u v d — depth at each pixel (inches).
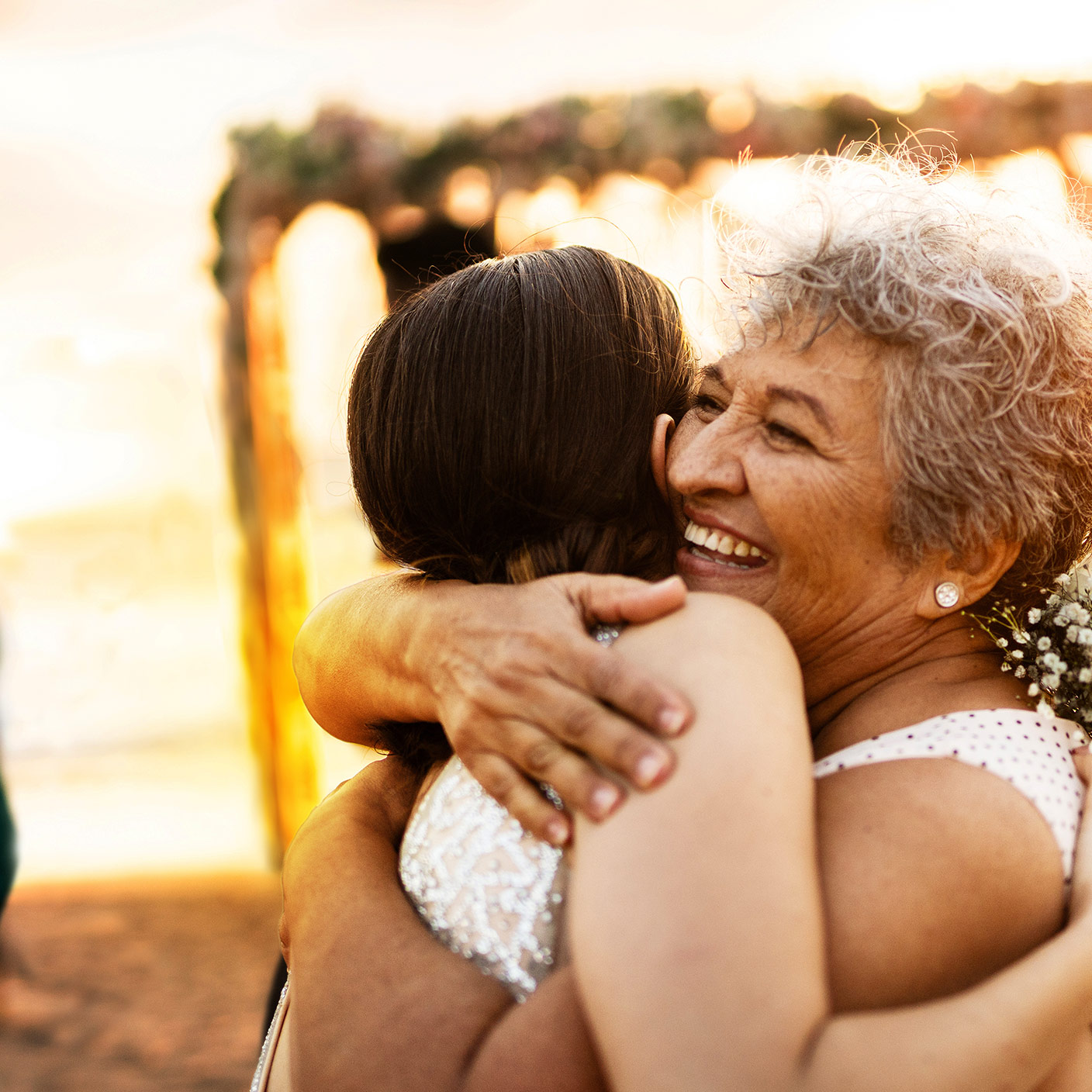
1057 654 43.9
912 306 41.1
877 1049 30.4
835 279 41.9
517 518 43.8
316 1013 38.5
